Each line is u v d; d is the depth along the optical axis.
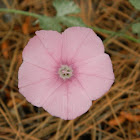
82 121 0.24
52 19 0.23
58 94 0.21
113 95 0.24
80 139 0.23
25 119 0.24
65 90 0.21
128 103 0.24
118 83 0.24
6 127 0.23
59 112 0.20
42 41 0.20
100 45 0.20
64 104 0.20
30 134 0.23
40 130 0.23
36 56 0.20
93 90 0.20
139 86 0.24
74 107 0.20
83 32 0.20
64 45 0.20
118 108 0.24
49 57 0.20
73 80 0.21
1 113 0.23
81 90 0.21
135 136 0.23
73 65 0.21
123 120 0.24
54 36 0.20
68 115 0.20
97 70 0.20
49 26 0.23
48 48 0.20
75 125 0.23
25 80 0.20
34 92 0.20
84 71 0.21
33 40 0.20
